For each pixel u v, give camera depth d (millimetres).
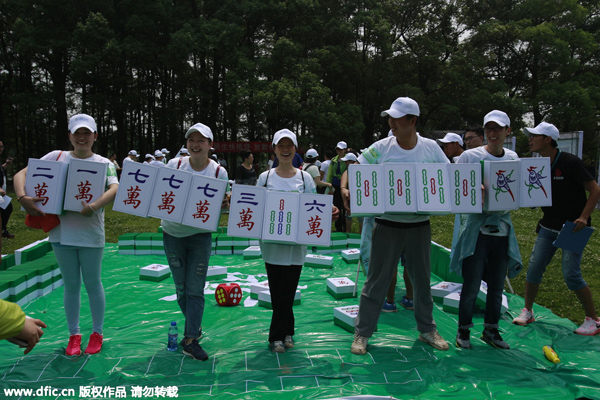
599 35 30438
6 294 4562
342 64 24359
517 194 3574
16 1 22234
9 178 28719
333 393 2932
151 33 22750
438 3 28188
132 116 28469
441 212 3402
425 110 26172
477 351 3682
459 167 3510
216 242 7449
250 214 3498
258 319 4367
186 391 3012
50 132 29172
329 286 5371
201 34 22000
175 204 3432
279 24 25281
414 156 3572
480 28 27000
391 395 2951
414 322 4402
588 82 27641
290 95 20172
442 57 29328
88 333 4086
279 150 3695
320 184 7988
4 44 24984
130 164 3418
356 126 22375
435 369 3318
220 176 3643
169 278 5945
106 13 22531
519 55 27531
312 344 3783
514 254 3719
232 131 29891
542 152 4160
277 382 3096
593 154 27531
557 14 27969
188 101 24953
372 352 3617
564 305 5242
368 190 3424
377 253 3594
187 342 3578
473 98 24625
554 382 3201
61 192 3367
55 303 4922
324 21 24938
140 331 4133
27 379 3176
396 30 29078
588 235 3918
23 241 8938
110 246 7832
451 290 5031
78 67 20234
